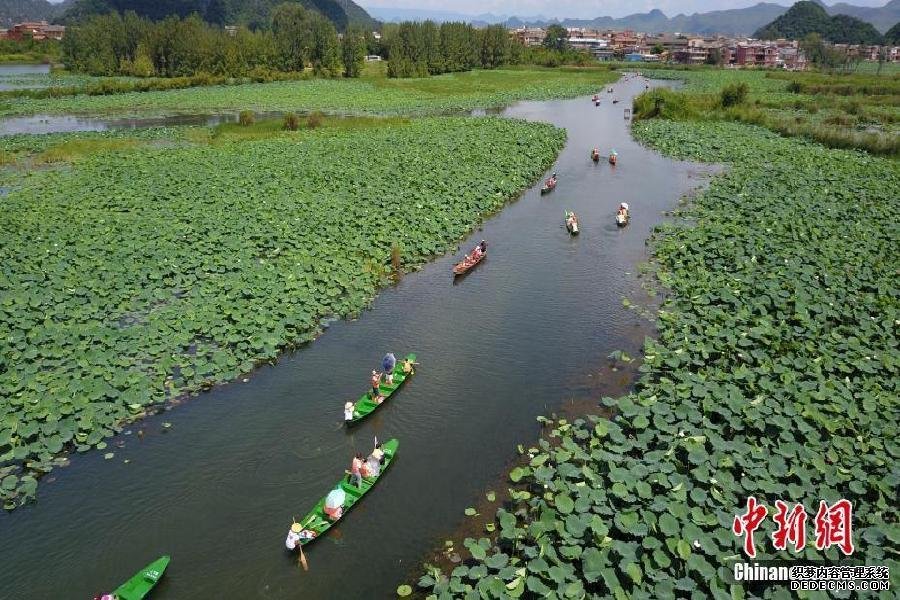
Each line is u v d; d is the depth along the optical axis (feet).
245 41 346.33
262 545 42.11
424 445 51.78
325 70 350.23
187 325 65.67
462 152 147.02
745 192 116.57
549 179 127.95
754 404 50.98
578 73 410.52
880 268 79.20
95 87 274.16
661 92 216.74
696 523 39.19
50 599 38.17
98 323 65.51
